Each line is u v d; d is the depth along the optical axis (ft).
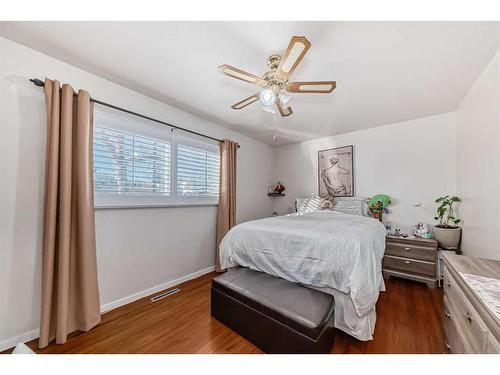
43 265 4.82
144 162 7.37
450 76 6.00
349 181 11.25
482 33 4.33
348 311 4.76
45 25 4.33
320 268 4.93
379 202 9.62
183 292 7.56
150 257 7.46
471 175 6.66
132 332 5.23
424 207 9.11
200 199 9.47
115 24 4.29
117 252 6.57
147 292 7.30
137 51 5.14
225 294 5.41
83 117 5.46
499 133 4.83
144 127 7.34
